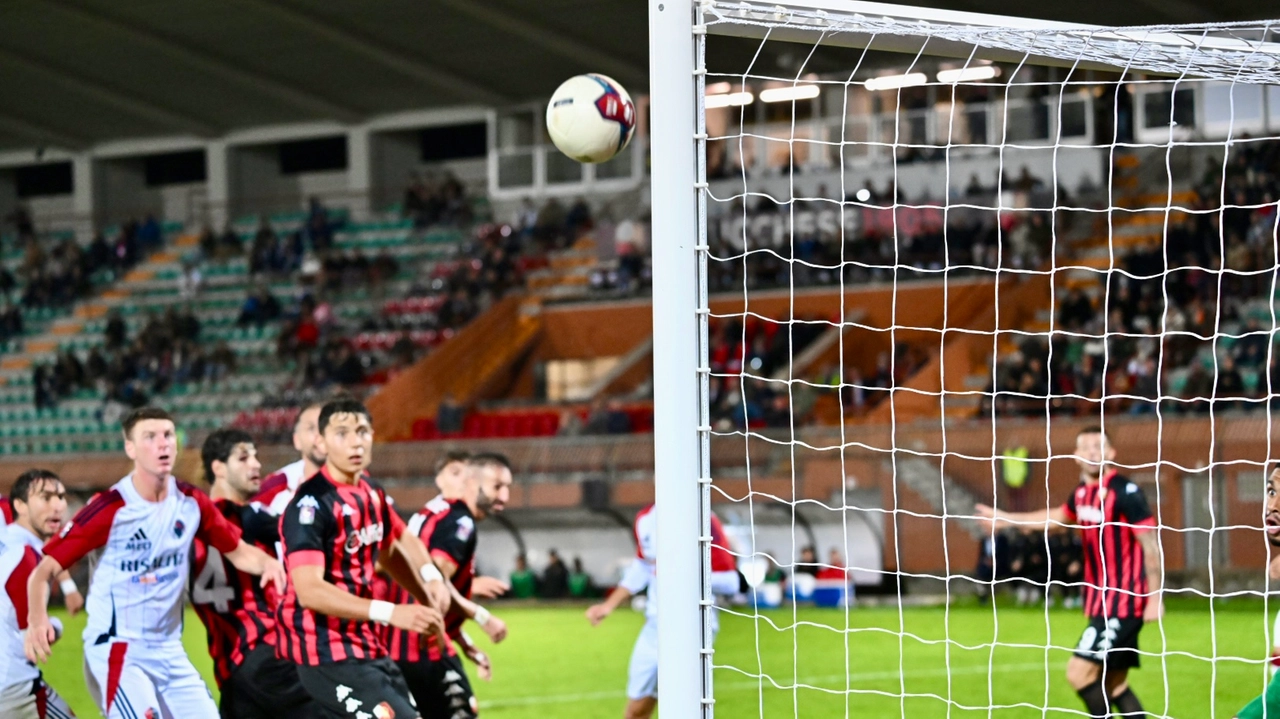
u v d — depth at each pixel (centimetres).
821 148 6469
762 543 4775
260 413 6375
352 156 7869
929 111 6266
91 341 7681
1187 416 4272
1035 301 5709
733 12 1068
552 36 6144
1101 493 1673
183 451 4066
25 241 8356
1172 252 5459
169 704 1495
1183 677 2416
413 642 1573
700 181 1033
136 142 8275
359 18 6028
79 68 6806
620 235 6906
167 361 7031
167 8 5884
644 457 5141
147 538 1459
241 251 7831
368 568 1359
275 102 7394
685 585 1008
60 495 1661
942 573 4475
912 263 6053
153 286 7869
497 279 6975
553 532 5019
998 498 4453
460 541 1627
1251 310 5150
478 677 2886
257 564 1470
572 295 6762
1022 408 4928
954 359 5416
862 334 5956
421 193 7644
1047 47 1216
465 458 1688
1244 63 1303
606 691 2658
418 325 6869
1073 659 1744
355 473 1355
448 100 7412
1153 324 5194
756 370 5844
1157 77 1348
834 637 3388
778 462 4859
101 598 1475
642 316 6581
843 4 1104
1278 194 5425
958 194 6141
